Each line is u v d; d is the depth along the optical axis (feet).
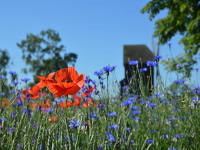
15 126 9.97
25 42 152.56
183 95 16.19
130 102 12.50
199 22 43.01
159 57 15.51
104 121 11.89
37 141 8.32
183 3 44.55
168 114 15.90
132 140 11.22
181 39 43.73
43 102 14.21
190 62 41.81
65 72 6.36
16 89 11.94
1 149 8.56
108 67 11.25
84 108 12.72
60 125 9.12
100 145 10.18
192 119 13.65
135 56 119.03
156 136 13.51
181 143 12.44
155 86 16.33
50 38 155.02
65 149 8.90
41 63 146.30
